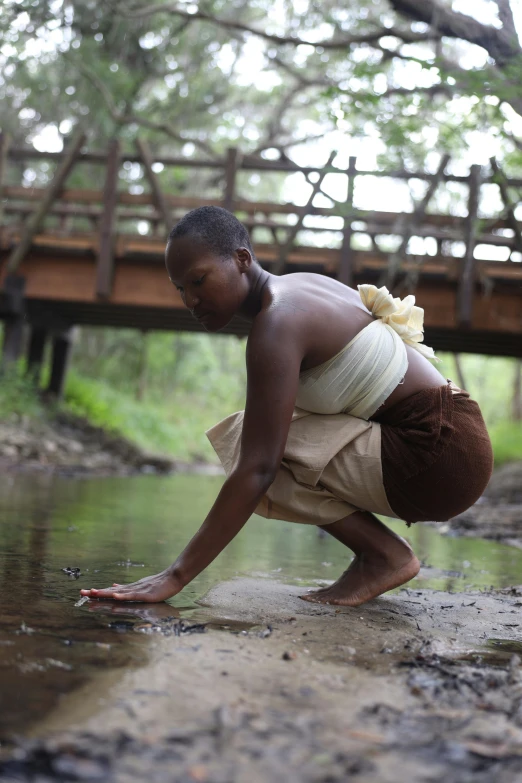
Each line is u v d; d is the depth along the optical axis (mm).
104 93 12766
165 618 1979
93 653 1626
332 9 11031
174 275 2271
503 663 1783
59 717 1276
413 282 8852
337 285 2449
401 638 1959
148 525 4180
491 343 10523
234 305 2289
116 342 19344
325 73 10477
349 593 2396
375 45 7590
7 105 14844
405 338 2477
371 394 2314
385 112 6879
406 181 8852
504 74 5992
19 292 9758
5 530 3498
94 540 3408
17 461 8500
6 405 10234
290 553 3678
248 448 2176
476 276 8906
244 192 21469
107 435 12305
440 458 2295
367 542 2434
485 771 1165
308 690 1472
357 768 1155
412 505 2387
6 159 9930
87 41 14266
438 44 7215
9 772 1085
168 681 1473
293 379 2174
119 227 16031
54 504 4863
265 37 8617
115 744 1188
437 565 3594
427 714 1383
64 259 9773
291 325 2193
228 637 1825
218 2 14703
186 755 1165
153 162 9500
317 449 2346
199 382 23844
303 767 1149
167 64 15930
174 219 9500
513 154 7926
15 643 1671
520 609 2504
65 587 2318
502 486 9836
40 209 9523
